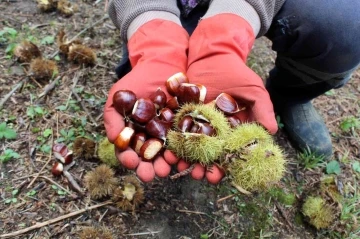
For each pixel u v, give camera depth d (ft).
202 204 1.44
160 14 1.32
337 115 1.91
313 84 1.61
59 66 1.82
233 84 1.17
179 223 1.37
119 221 1.34
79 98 1.69
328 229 1.48
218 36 1.24
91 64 1.84
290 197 1.54
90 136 1.57
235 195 1.48
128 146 1.13
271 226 1.45
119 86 1.17
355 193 1.60
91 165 1.47
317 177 1.64
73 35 1.98
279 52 1.54
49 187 1.40
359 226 1.51
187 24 1.51
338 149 1.77
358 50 1.40
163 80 1.21
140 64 1.22
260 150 1.08
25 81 1.72
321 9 1.34
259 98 1.14
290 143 1.74
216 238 1.37
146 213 1.37
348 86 2.08
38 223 1.30
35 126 1.58
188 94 1.17
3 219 1.30
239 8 1.29
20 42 1.88
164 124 1.15
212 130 1.11
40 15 2.05
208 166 1.11
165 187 1.45
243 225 1.42
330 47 1.38
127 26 1.33
